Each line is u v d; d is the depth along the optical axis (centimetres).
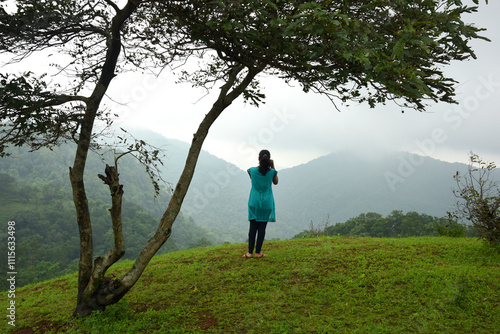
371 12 392
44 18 449
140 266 470
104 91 499
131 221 11981
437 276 533
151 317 462
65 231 10519
